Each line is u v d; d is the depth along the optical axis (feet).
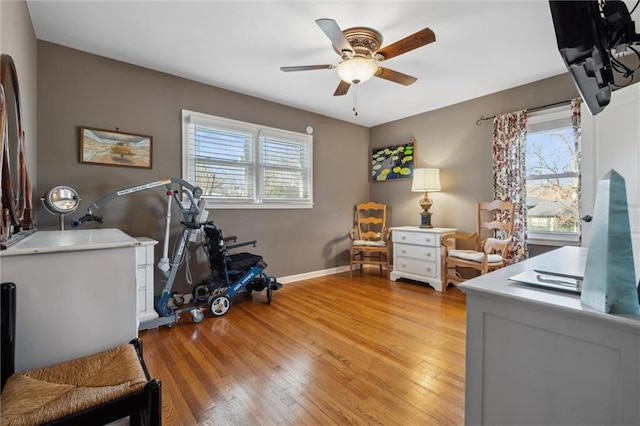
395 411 4.74
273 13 6.77
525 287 3.12
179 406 4.86
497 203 10.88
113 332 3.95
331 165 14.56
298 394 5.17
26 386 2.95
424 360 6.28
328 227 14.43
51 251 3.54
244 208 11.59
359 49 7.29
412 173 14.21
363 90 11.23
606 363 2.37
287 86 10.84
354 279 13.46
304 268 13.50
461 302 10.11
